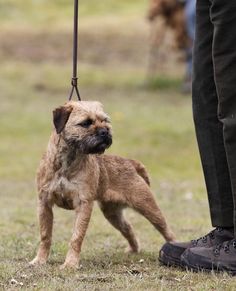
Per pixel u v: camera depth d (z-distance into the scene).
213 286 7.39
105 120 8.98
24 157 21.33
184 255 8.42
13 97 29.17
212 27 8.20
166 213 13.94
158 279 7.86
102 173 9.30
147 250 10.07
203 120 8.26
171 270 8.43
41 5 44.19
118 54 35.56
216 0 7.61
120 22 39.84
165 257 8.74
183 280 7.77
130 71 33.34
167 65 33.41
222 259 8.06
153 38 33.16
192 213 13.98
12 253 9.66
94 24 39.69
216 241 8.32
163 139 23.22
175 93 29.94
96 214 13.62
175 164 20.97
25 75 32.62
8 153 21.75
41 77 32.34
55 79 32.06
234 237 8.06
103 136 8.72
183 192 16.86
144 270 8.41
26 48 36.38
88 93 29.98
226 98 7.68
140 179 9.69
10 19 41.50
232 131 7.62
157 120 25.27
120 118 25.39
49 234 9.04
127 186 9.60
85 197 8.80
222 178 8.16
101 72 33.16
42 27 39.56
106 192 9.43
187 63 29.33
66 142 8.75
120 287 7.47
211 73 8.22
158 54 33.69
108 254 9.66
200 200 15.63
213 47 7.73
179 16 28.20
